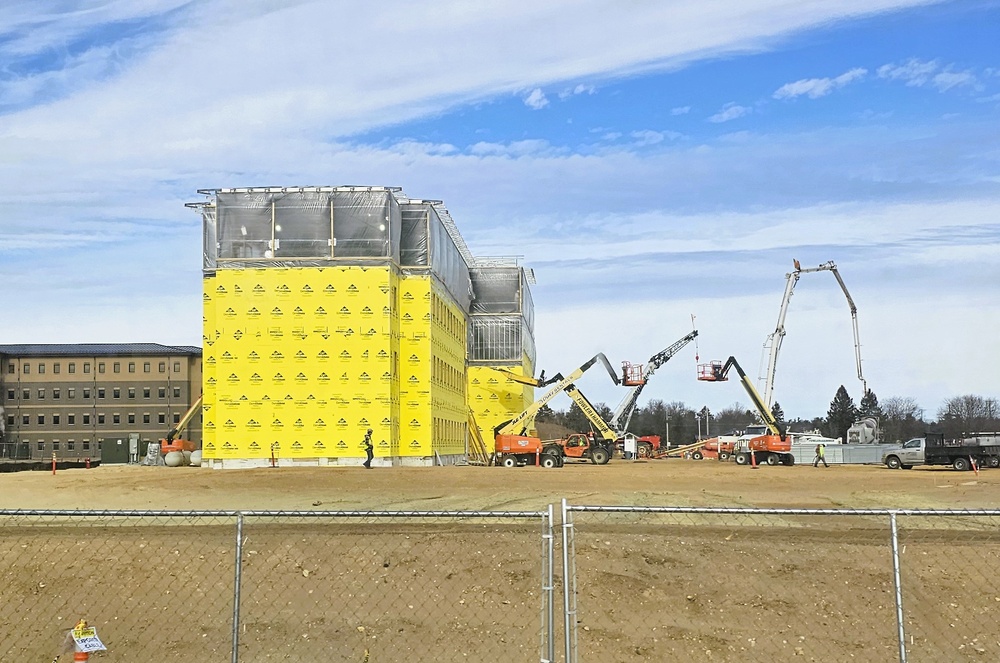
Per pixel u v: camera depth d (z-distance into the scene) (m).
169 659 14.93
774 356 118.00
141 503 31.61
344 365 59.75
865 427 104.19
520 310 99.38
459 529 22.20
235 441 59.16
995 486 39.88
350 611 16.94
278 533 21.98
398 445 62.97
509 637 15.68
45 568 19.14
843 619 16.77
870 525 24.12
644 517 24.91
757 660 15.01
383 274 60.28
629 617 16.70
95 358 126.06
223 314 60.03
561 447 80.94
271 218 60.50
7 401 124.75
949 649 15.65
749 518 25.16
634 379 101.31
